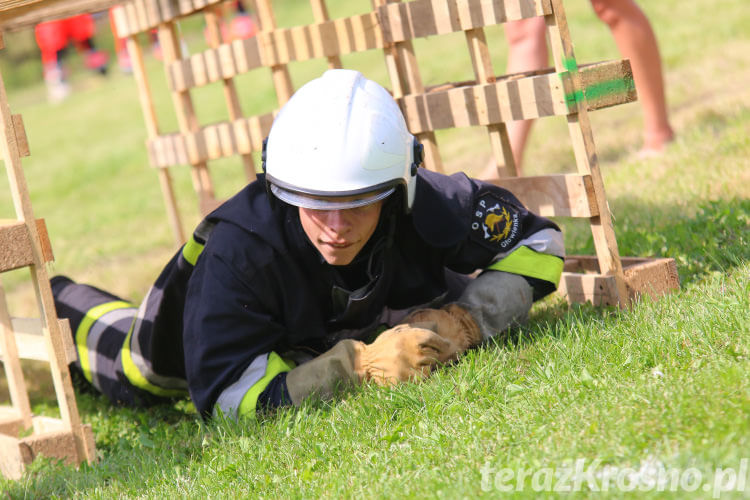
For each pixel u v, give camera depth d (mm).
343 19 11453
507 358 8023
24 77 70562
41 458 8492
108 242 21906
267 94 37781
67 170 34406
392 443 6961
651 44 16484
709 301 7785
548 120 24516
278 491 6656
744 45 26938
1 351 10391
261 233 7961
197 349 8086
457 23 10234
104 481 8008
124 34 16172
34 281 8555
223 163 29359
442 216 8367
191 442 8422
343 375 8000
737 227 10711
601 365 7246
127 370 10023
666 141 17078
